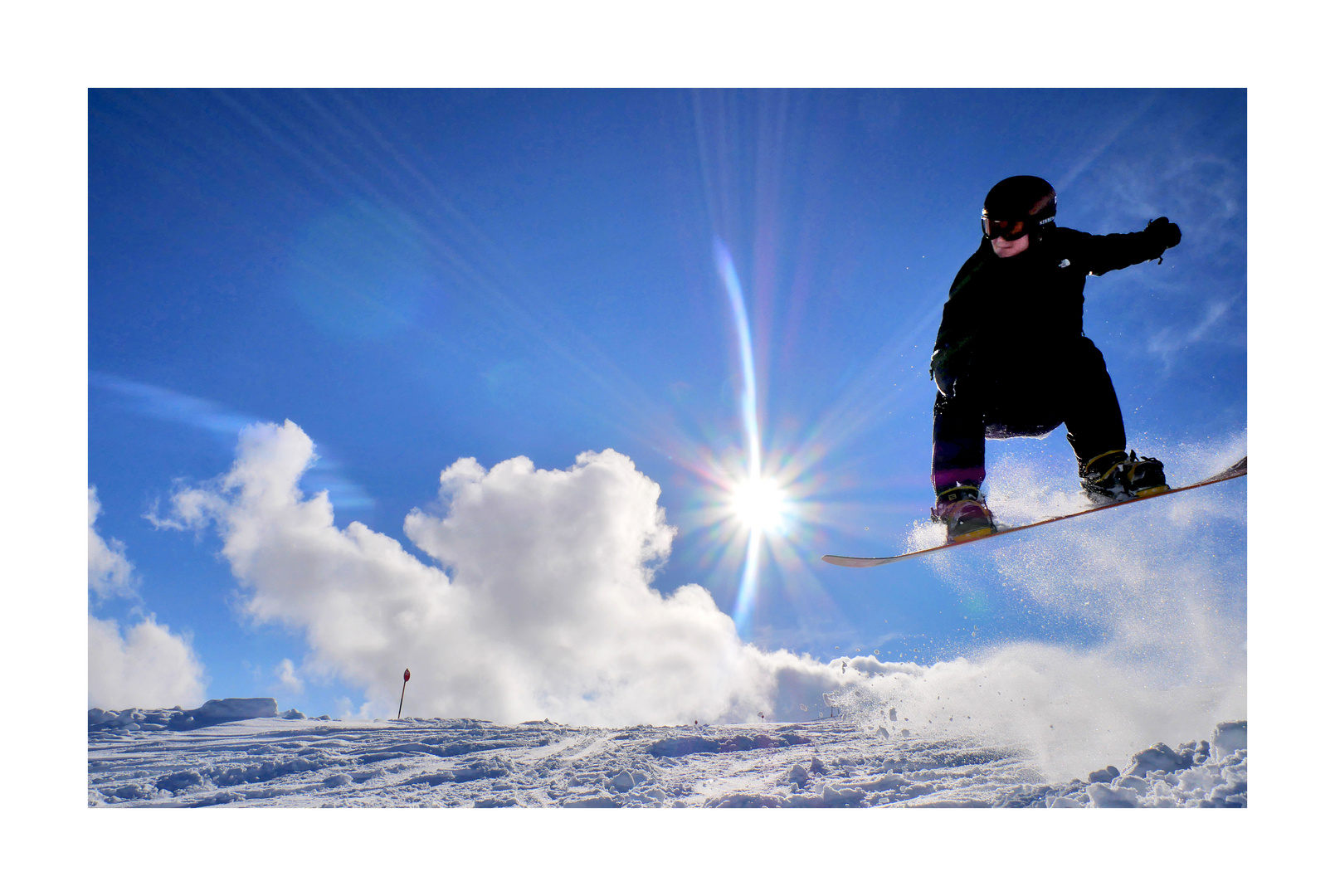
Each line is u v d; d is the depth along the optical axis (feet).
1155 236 9.94
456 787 15.66
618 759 17.85
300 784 16.90
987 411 10.09
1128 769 12.18
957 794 12.27
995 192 9.66
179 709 31.42
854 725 20.49
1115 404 10.06
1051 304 9.89
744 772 15.65
